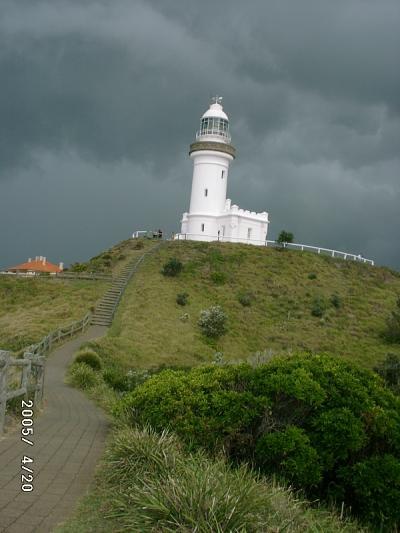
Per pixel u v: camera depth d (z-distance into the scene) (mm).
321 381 8594
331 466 7879
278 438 7926
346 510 7836
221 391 8875
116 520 5562
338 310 44469
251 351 35375
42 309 38750
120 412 9555
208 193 63031
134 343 31875
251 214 61656
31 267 71250
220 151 62688
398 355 36188
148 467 6762
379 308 46156
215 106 65750
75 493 6418
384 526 7605
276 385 8453
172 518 5145
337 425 7953
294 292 47031
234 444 8555
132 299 41125
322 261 56375
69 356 25172
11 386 11438
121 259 53906
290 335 38562
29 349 20688
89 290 42969
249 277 49125
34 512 5668
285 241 58719
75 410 12961
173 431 8383
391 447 8289
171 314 39125
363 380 9008
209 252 54375
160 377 10016
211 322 37469
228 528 5059
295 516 6121
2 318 37469
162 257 52906
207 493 5457
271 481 7617
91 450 8648
